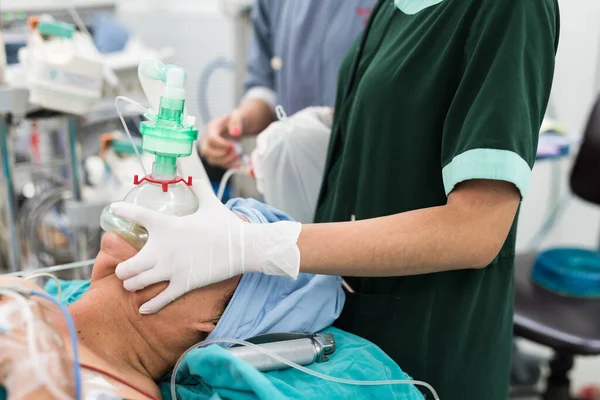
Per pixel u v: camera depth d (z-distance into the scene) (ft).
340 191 3.80
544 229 9.37
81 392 2.24
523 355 8.31
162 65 2.94
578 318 6.09
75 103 4.91
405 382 2.93
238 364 2.55
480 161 2.79
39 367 2.07
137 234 2.82
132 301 2.80
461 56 3.17
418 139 3.33
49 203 6.58
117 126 6.90
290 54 6.57
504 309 3.58
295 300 3.07
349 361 2.94
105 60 6.12
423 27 3.37
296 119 4.63
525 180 2.82
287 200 4.60
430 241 2.85
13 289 2.46
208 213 2.81
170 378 2.98
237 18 8.32
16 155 6.89
